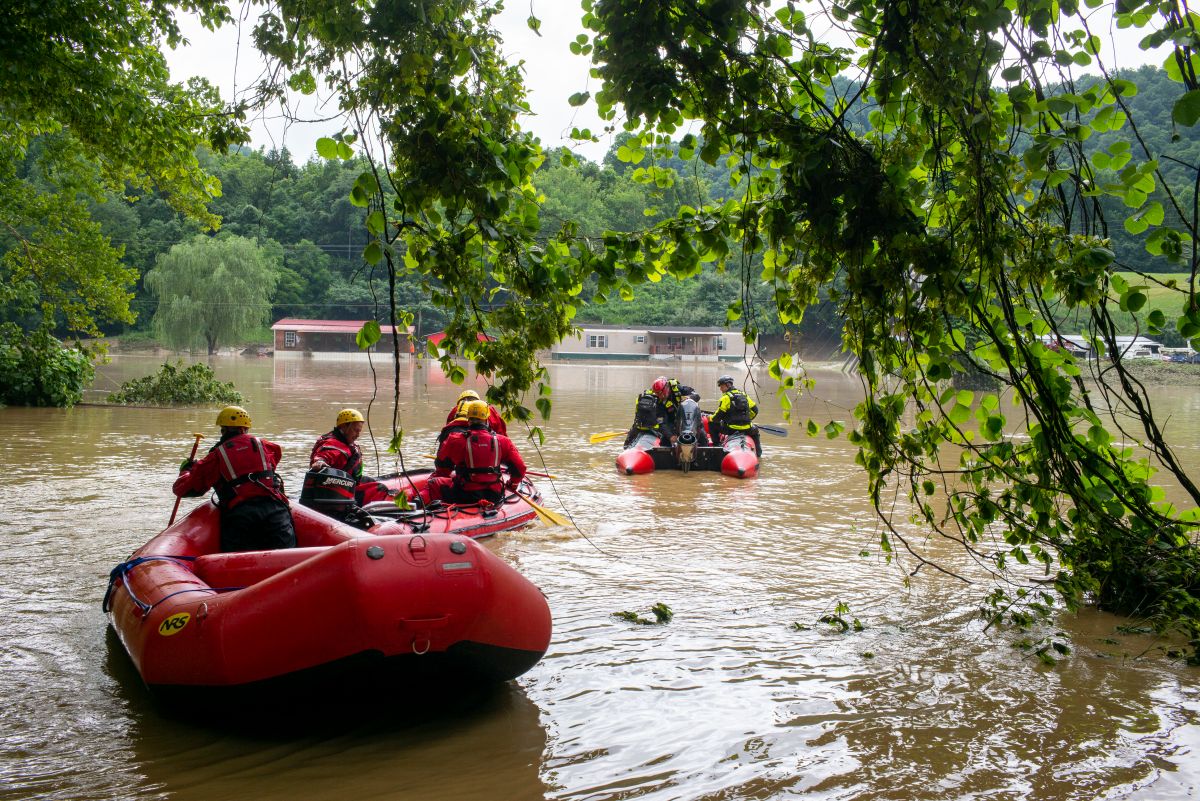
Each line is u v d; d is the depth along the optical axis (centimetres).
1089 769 390
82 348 2295
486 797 365
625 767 393
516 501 945
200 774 386
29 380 2173
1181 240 391
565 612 615
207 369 2434
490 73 415
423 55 380
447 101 389
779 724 438
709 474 1320
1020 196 423
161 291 7412
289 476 1177
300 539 625
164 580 504
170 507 955
